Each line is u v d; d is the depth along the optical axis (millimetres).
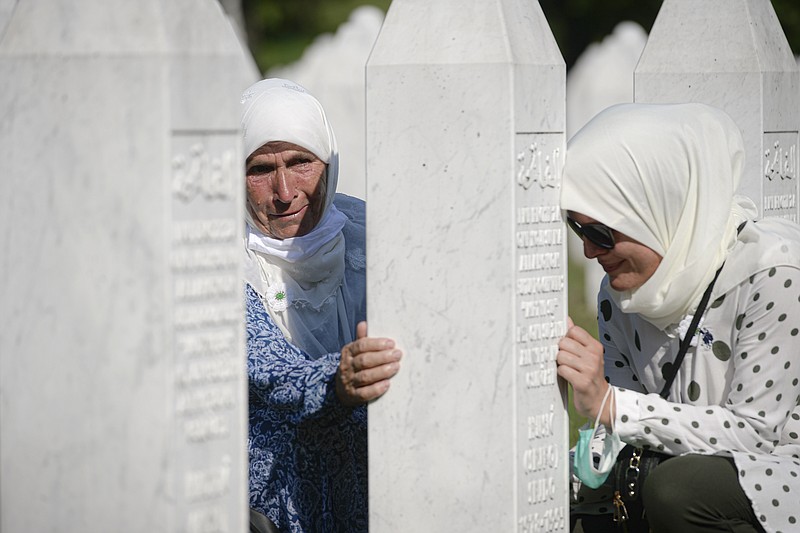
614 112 4266
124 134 3139
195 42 3176
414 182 4008
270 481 4840
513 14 3969
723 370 4367
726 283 4273
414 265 4039
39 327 3320
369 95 4051
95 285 3209
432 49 3955
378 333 4129
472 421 3982
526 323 3953
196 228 3189
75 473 3285
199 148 3189
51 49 3266
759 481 4094
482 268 3916
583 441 4324
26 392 3361
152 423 3145
